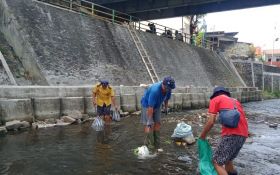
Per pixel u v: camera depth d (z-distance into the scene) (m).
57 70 17.47
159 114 9.38
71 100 13.90
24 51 16.98
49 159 7.61
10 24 17.41
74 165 7.20
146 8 34.47
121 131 11.77
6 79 14.50
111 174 6.64
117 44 23.92
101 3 34.25
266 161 8.23
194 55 34.91
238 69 44.88
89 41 21.34
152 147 9.24
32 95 12.51
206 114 18.98
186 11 35.72
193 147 9.39
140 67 24.39
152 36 29.70
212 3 33.31
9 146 8.75
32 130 11.27
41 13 18.98
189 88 23.75
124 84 21.47
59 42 18.91
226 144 5.61
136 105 17.91
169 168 7.20
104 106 12.34
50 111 13.02
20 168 6.83
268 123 16.66
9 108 11.41
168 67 27.98
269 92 48.06
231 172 6.14
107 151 8.60
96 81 19.55
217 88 6.00
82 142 9.62
